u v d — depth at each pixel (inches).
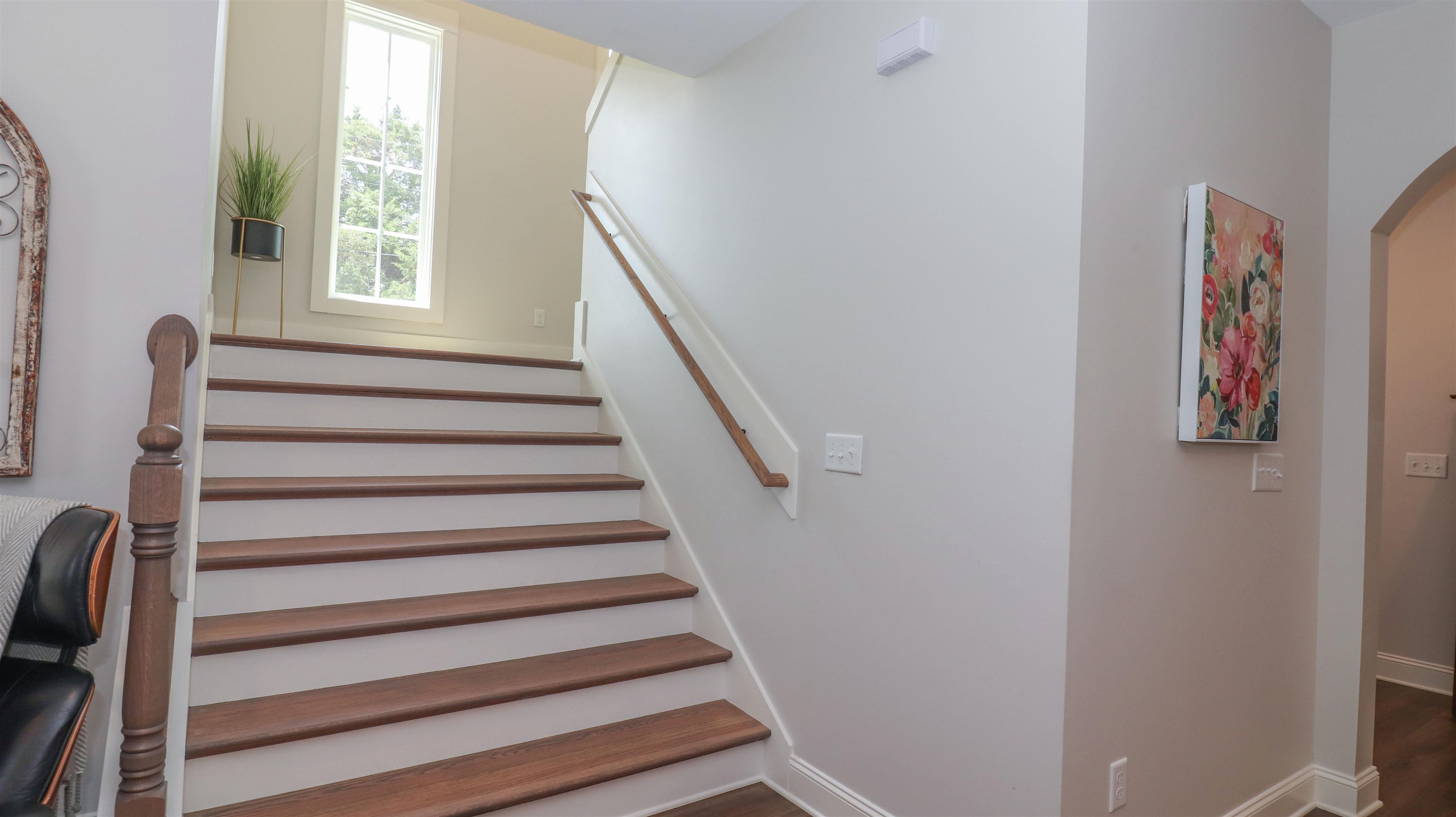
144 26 74.5
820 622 86.7
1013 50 68.3
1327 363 95.9
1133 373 68.2
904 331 77.7
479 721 82.9
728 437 102.4
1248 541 84.0
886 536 78.9
